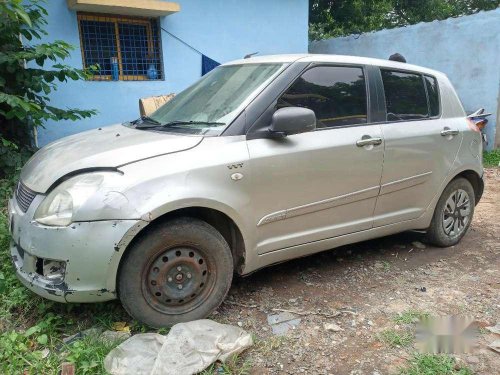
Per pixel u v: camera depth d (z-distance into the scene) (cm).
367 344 288
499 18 876
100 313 307
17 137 618
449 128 421
